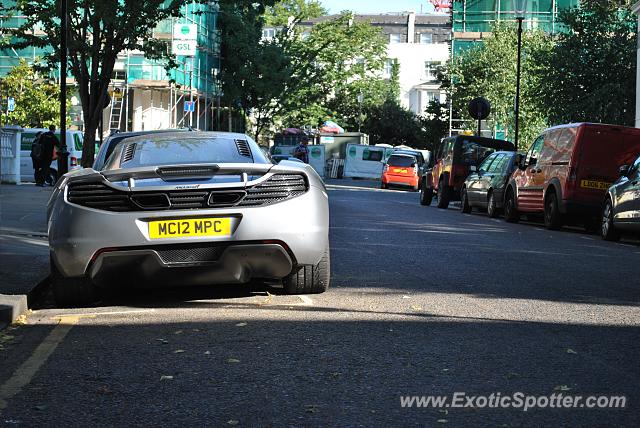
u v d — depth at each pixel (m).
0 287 8.95
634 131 20.59
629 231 17.81
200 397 5.25
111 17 22.03
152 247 8.02
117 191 8.05
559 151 21.28
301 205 8.29
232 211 8.07
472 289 9.62
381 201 33.94
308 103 74.69
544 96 39.31
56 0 22.53
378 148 70.94
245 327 7.34
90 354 6.46
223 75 64.81
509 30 52.94
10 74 48.44
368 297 8.95
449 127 67.38
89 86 23.19
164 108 56.78
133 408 5.05
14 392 5.43
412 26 143.38
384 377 5.68
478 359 6.18
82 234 8.01
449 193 30.55
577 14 39.09
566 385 5.49
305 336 6.96
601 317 7.93
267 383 5.55
